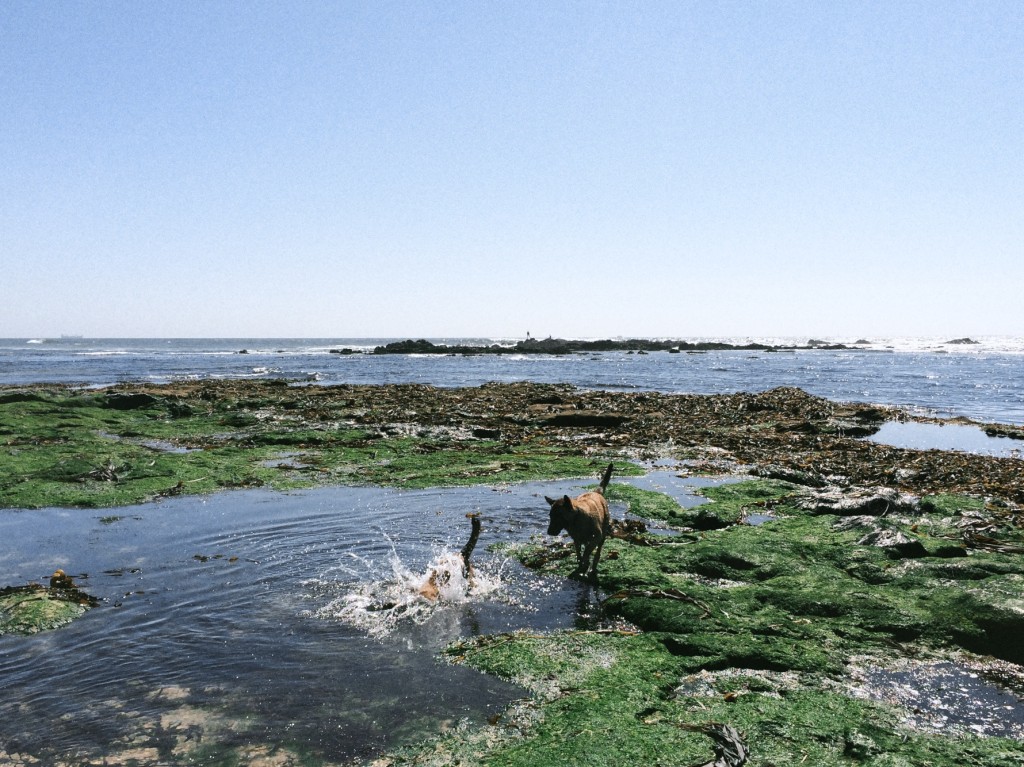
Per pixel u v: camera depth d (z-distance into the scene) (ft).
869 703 18.74
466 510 40.63
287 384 136.98
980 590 24.79
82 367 219.82
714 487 46.50
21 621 23.80
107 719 17.95
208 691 19.40
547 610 25.82
